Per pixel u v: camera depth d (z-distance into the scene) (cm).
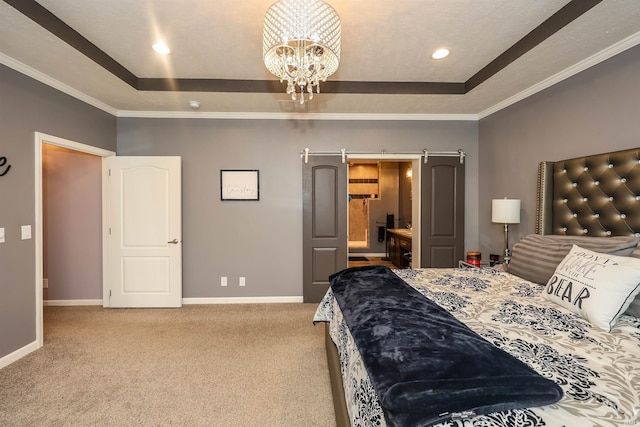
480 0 179
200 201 379
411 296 168
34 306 258
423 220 389
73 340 278
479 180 389
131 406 189
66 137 292
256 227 384
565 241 216
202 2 181
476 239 395
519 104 313
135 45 233
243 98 321
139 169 361
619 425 76
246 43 229
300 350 261
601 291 143
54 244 374
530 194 299
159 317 335
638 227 194
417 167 394
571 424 76
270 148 382
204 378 219
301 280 390
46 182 371
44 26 190
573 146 249
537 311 158
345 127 384
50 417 178
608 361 108
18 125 244
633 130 203
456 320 136
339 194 383
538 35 207
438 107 353
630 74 204
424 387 85
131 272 364
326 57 170
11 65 236
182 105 345
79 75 263
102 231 369
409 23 202
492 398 81
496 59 254
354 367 129
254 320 328
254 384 212
